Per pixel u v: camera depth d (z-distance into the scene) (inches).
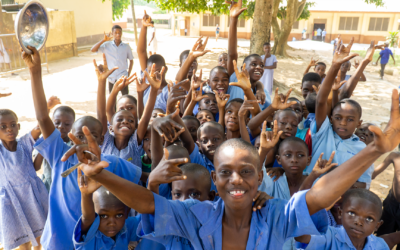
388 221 136.4
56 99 137.4
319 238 80.2
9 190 125.3
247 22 1378.0
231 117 139.4
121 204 82.4
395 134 55.1
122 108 148.8
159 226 64.3
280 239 65.2
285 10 767.1
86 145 59.4
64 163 100.3
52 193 99.7
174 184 95.5
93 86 434.0
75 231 76.8
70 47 719.7
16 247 134.4
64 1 799.1
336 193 59.3
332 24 1413.6
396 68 664.4
